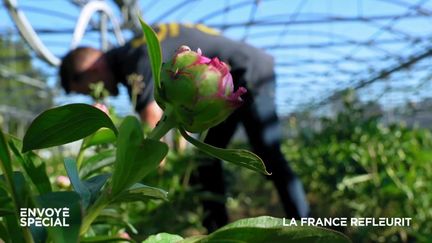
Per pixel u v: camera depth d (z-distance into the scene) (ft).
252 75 8.54
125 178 1.43
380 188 10.28
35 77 31.24
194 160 7.19
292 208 8.34
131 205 4.99
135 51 7.12
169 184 6.52
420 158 11.37
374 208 10.38
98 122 1.56
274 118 8.76
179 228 6.05
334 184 13.38
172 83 1.48
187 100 1.46
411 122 42.27
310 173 15.92
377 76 29.94
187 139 1.50
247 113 8.52
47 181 1.73
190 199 7.21
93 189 1.69
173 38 7.66
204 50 7.98
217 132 8.95
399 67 27.12
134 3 15.67
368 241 8.13
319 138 17.89
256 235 1.38
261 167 1.49
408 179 10.16
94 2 10.17
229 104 1.47
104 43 15.34
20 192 1.47
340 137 14.46
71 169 1.69
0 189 1.72
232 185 16.31
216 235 1.40
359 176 11.14
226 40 8.37
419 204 9.70
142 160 1.39
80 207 1.28
